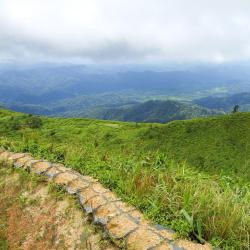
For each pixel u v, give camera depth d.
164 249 7.33
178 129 91.31
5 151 15.83
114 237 8.23
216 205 8.55
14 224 11.23
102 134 98.50
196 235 7.74
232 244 7.54
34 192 11.88
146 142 88.88
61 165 13.12
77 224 9.59
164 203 9.12
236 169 60.88
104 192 10.30
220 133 85.06
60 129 105.31
